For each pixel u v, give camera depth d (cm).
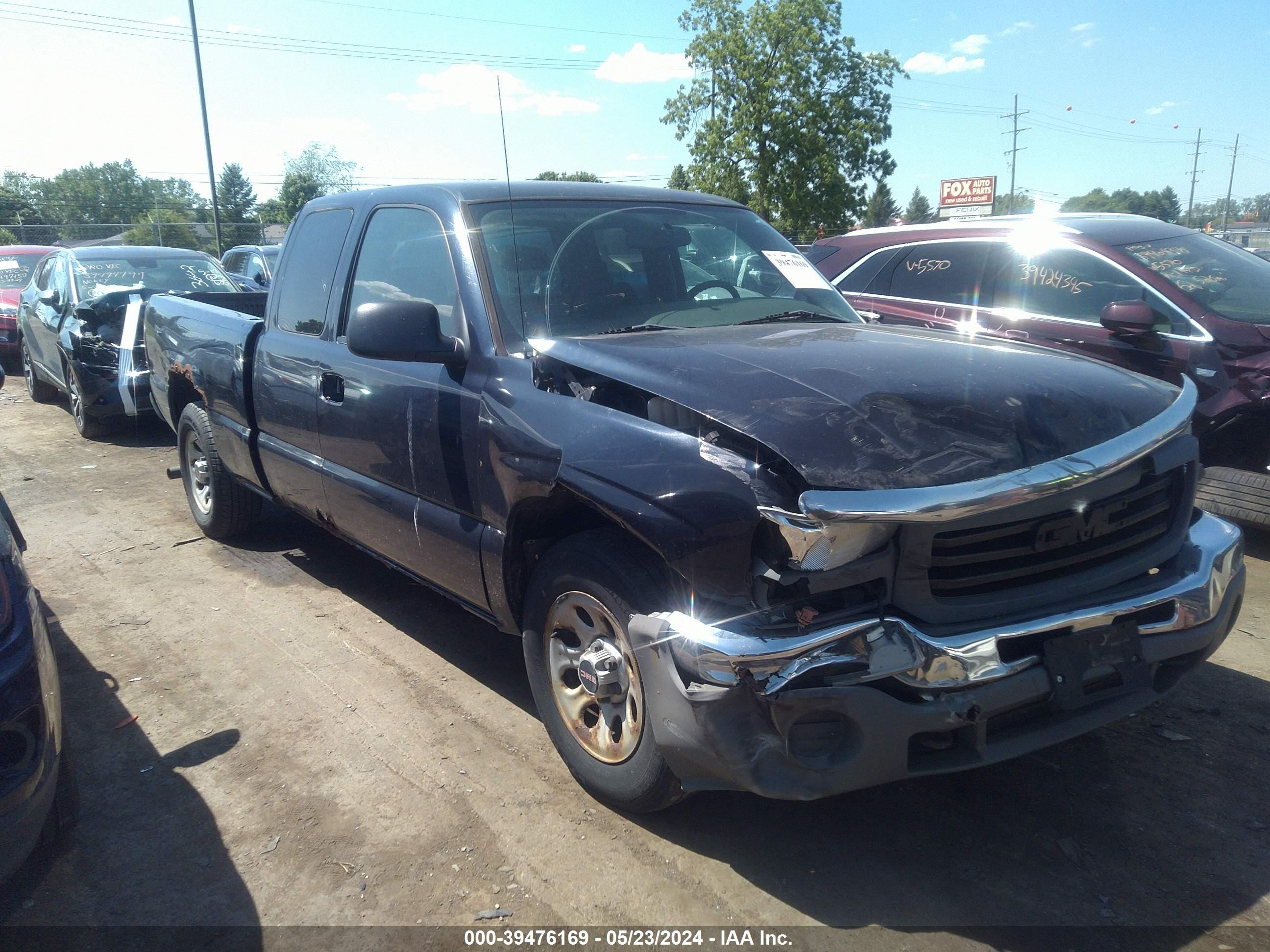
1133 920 247
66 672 401
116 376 841
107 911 258
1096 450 247
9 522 345
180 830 292
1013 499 229
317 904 259
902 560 233
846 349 296
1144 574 270
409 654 416
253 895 263
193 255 1018
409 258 374
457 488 328
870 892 260
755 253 402
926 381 265
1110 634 250
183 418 564
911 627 231
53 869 274
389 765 327
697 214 406
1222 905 252
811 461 230
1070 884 262
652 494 248
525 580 318
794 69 3588
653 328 330
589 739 294
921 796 305
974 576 240
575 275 344
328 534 592
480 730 350
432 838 286
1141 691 259
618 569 262
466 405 321
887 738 229
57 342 899
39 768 238
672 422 266
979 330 589
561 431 282
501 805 302
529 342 318
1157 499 274
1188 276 531
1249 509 492
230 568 529
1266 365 477
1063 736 248
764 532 235
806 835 285
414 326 314
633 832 287
